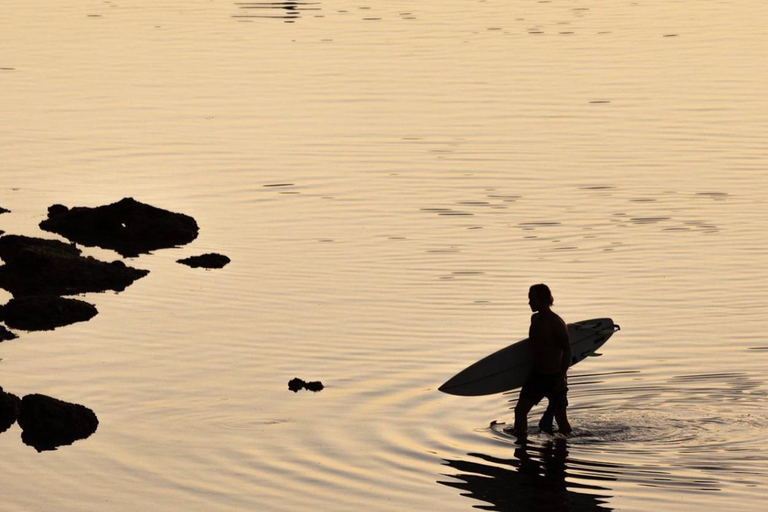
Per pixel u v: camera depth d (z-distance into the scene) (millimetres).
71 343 66562
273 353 64125
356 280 77688
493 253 83312
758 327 66812
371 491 47281
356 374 60750
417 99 137625
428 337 66188
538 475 48562
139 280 79438
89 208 92188
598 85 143750
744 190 99250
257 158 112250
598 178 103812
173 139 119688
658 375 59375
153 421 55156
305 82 148125
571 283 75938
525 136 119688
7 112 132250
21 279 79250
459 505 45844
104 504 46500
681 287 74750
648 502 45781
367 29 190625
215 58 165875
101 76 153375
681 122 124250
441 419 55000
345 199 98750
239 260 83250
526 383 53594
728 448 50750
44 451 52094
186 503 46438
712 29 188000
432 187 101875
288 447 51906
